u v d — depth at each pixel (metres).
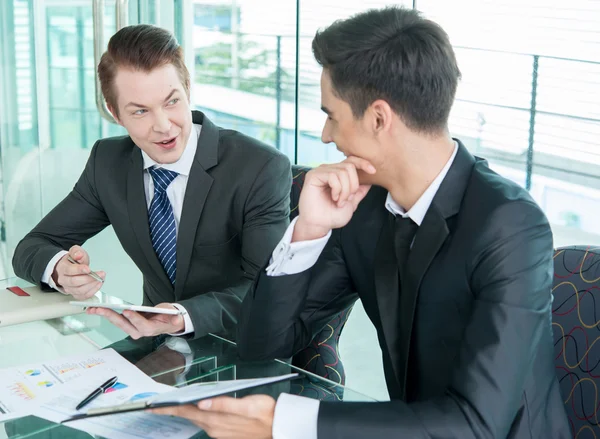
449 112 1.26
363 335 2.83
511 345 1.13
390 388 1.44
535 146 3.30
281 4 3.55
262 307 1.42
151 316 1.49
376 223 1.44
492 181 1.26
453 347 1.27
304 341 1.48
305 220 1.37
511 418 1.12
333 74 1.25
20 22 2.93
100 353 1.43
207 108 3.82
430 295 1.27
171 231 1.84
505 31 3.24
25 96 3.00
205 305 1.54
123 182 1.87
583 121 3.14
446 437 1.08
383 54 1.20
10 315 1.57
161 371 1.36
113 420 1.17
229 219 1.81
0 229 3.07
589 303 1.37
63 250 1.77
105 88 1.70
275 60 3.65
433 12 3.29
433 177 1.28
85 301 1.64
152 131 1.70
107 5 3.03
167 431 1.15
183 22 3.34
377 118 1.24
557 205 3.35
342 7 3.24
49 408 1.21
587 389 1.34
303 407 1.09
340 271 1.50
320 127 3.39
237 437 1.11
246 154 1.82
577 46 3.08
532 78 3.22
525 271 1.17
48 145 3.07
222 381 1.22
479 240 1.21
